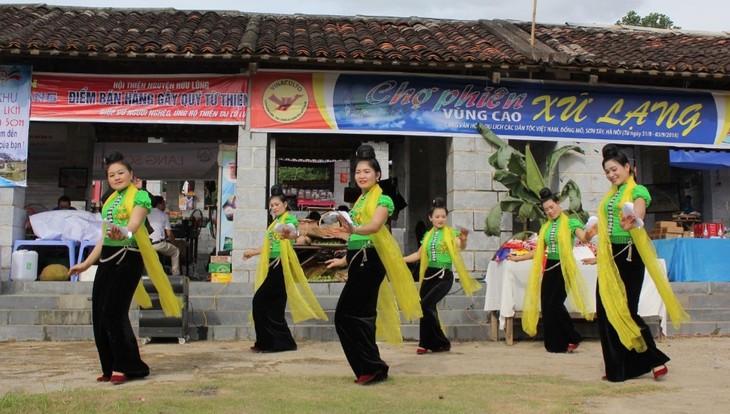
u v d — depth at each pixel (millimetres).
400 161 16891
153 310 8828
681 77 11805
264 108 11469
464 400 5051
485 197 11695
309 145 17016
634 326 5980
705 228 12367
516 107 11914
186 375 6238
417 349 8297
